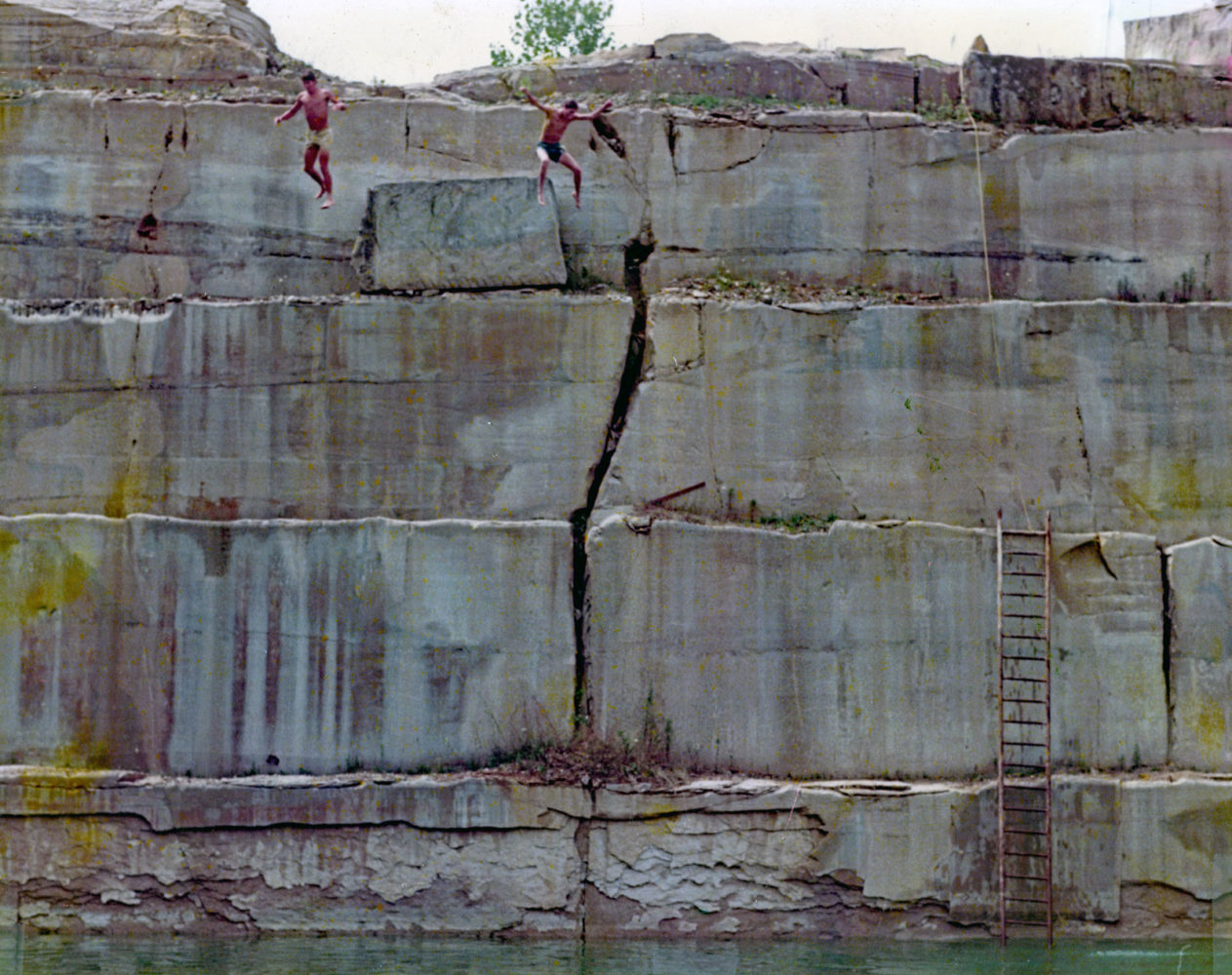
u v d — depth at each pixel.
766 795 12.12
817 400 12.90
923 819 12.16
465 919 12.05
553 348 12.89
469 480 12.78
